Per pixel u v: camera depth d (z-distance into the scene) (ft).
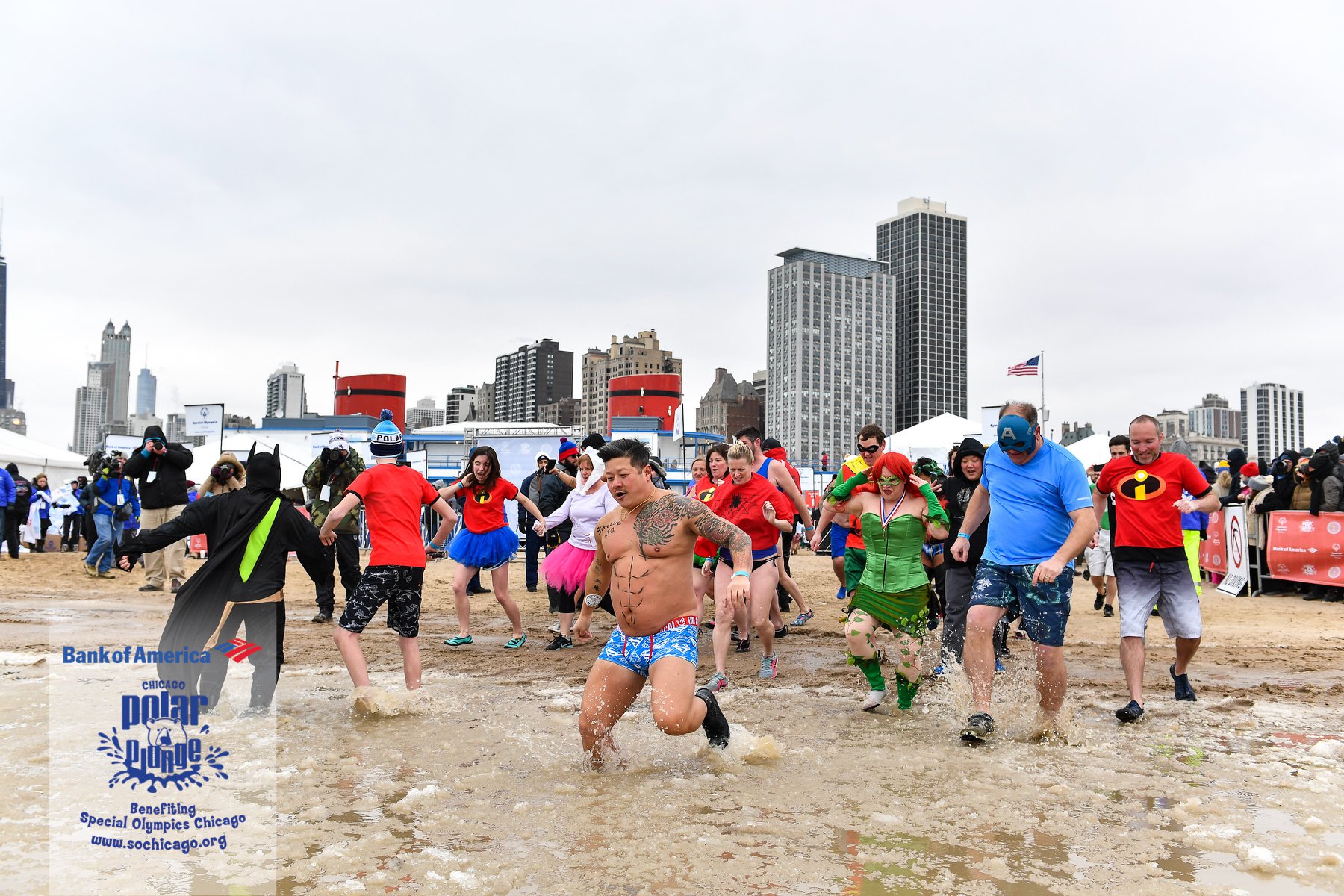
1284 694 22.72
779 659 27.81
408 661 21.15
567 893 10.53
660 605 15.62
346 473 34.63
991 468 19.06
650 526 15.74
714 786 14.78
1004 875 11.16
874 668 20.71
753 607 23.99
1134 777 15.34
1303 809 13.76
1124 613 20.89
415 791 14.02
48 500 76.89
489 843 12.12
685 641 15.57
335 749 16.99
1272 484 47.80
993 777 15.39
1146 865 11.49
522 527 48.60
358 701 19.95
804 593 47.44
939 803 13.93
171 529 18.30
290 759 16.35
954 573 23.77
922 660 27.27
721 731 16.63
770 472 30.07
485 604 42.93
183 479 43.09
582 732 15.71
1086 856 11.84
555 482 46.16
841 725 19.27
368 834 12.39
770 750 16.46
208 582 17.60
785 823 13.00
